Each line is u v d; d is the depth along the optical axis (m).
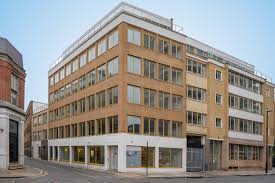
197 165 40.47
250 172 43.62
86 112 41.72
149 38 36.28
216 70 44.31
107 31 36.84
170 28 40.22
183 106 38.84
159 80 36.59
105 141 35.75
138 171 33.34
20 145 32.50
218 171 41.72
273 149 64.81
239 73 48.25
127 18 34.28
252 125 50.91
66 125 49.38
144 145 34.19
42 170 32.06
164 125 36.66
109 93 35.91
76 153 44.59
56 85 55.22
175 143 37.34
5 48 29.48
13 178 23.44
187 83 40.09
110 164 35.19
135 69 34.47
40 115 71.94
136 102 34.12
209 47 50.25
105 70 36.97
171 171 36.34
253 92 51.69
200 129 41.00
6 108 28.25
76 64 46.28
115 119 34.19
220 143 44.53
